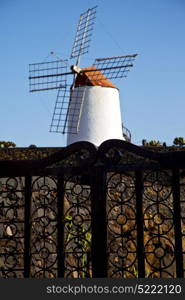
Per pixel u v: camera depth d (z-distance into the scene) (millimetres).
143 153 6195
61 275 6328
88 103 19000
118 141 6320
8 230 9852
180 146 14742
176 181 6012
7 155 14875
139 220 6133
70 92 19266
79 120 18938
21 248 9648
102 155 6371
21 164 6746
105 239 6152
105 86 19219
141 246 6062
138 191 6172
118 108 19641
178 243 5891
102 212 6227
